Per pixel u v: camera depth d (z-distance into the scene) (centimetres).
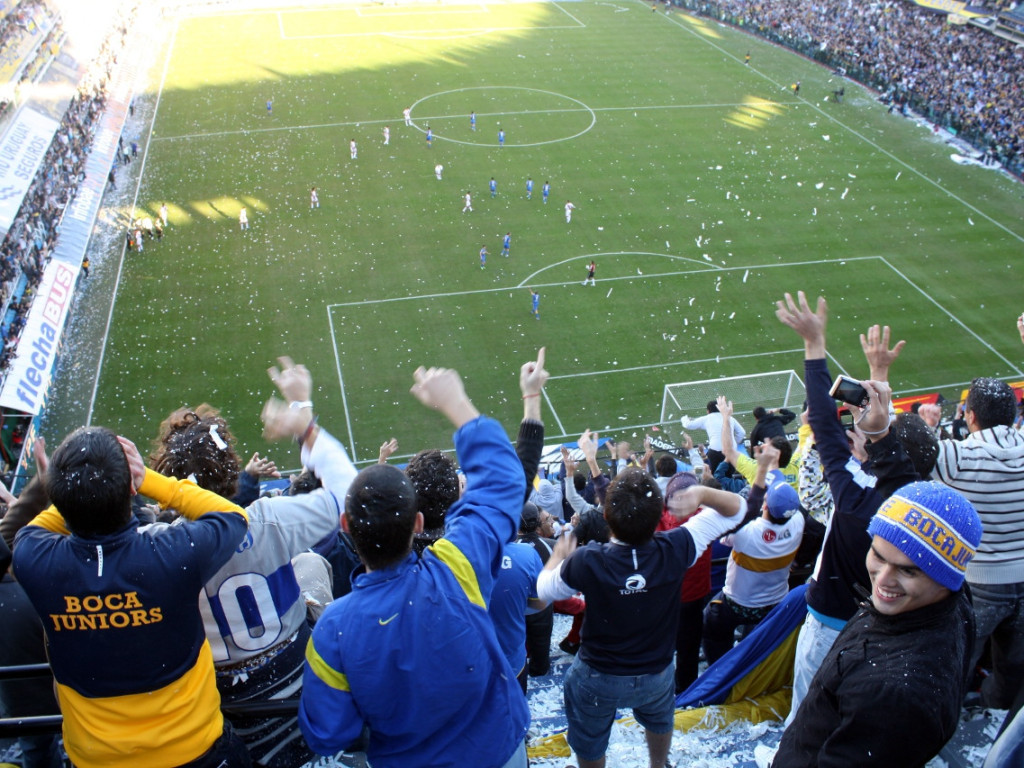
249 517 490
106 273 4528
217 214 5088
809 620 652
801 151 6116
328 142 6019
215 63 7331
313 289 4438
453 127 6300
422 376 464
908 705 400
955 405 3422
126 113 6278
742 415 3434
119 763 437
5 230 4056
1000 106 6391
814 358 600
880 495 568
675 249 4881
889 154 6106
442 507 563
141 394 3734
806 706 465
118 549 415
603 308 4369
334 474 525
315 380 3847
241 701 510
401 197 5338
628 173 5734
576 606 993
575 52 7838
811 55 7875
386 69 7319
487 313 4306
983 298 4556
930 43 7456
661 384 3891
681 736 761
